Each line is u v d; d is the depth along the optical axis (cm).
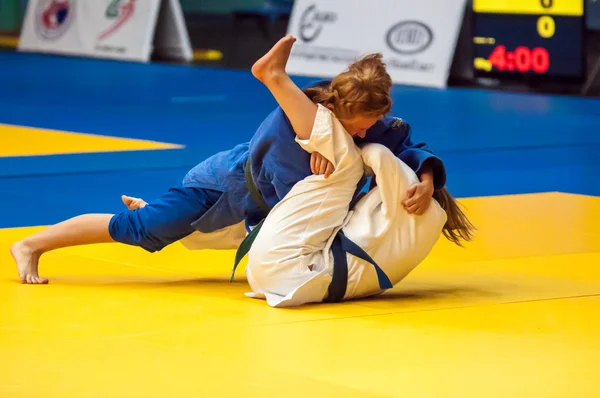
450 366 588
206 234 826
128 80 3184
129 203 872
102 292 785
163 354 609
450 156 1756
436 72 2997
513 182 1471
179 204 801
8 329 666
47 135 1973
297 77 3166
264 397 530
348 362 595
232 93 2831
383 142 778
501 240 1034
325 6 3291
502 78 2972
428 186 752
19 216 1191
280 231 741
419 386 550
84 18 4081
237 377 564
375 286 753
